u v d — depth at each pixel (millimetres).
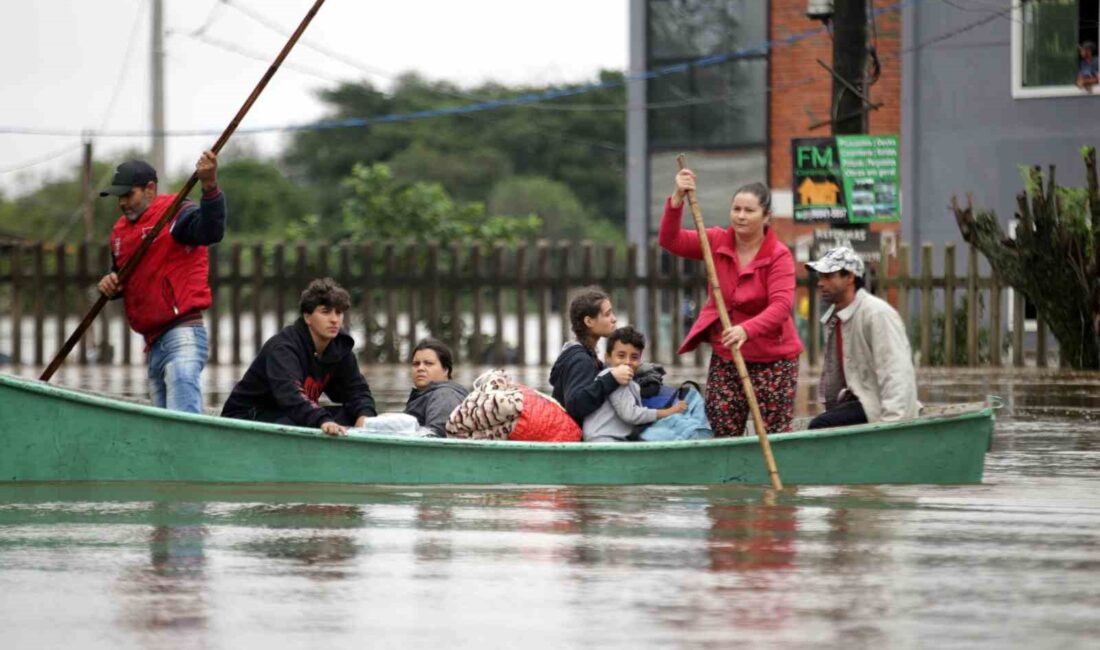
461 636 14203
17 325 53781
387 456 22469
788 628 14438
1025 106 56500
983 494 22078
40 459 22312
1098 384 41594
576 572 16844
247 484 22422
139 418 22297
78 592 15859
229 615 14945
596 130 155000
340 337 23828
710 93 64812
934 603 15406
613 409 23953
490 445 22516
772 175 63656
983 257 56844
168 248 23828
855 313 24094
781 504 21203
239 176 154500
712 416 24500
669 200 24375
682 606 15305
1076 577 16562
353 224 64188
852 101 39281
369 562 17344
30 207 145375
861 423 24047
